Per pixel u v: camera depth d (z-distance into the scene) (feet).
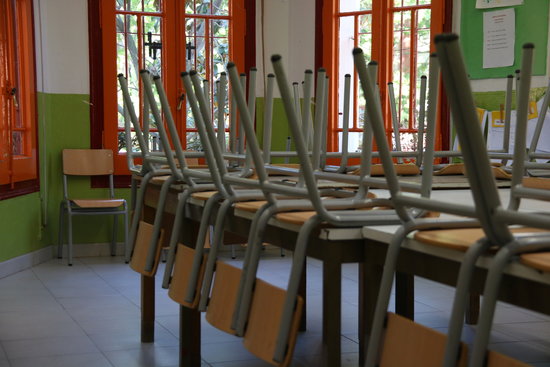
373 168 8.62
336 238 4.80
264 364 9.17
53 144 18.19
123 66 18.69
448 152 9.04
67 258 18.06
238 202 6.21
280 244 5.65
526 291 3.38
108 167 18.40
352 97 18.90
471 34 16.34
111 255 18.63
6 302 12.93
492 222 3.25
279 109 19.48
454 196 6.69
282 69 4.19
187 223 8.23
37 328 11.02
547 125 15.06
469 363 3.38
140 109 18.89
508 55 15.69
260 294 5.25
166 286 7.48
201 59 19.20
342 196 6.22
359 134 18.92
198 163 18.90
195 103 6.03
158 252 7.98
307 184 4.58
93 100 18.45
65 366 9.04
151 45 18.76
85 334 10.66
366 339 5.17
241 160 7.87
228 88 19.53
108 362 9.22
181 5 18.88
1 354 9.58
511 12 15.61
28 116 16.75
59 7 18.13
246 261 5.48
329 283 4.90
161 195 7.93
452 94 2.96
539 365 9.20
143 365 9.09
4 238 15.58
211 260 6.25
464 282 3.43
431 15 17.10
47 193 18.07
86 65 18.39
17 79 16.52
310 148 8.31
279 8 19.30
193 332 8.48
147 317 10.16
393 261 4.11
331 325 4.94
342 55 18.99
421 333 3.80
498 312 12.12
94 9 18.34
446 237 3.86
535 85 15.28
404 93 17.89
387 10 17.94
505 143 8.81
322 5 18.95
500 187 8.16
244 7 19.22
